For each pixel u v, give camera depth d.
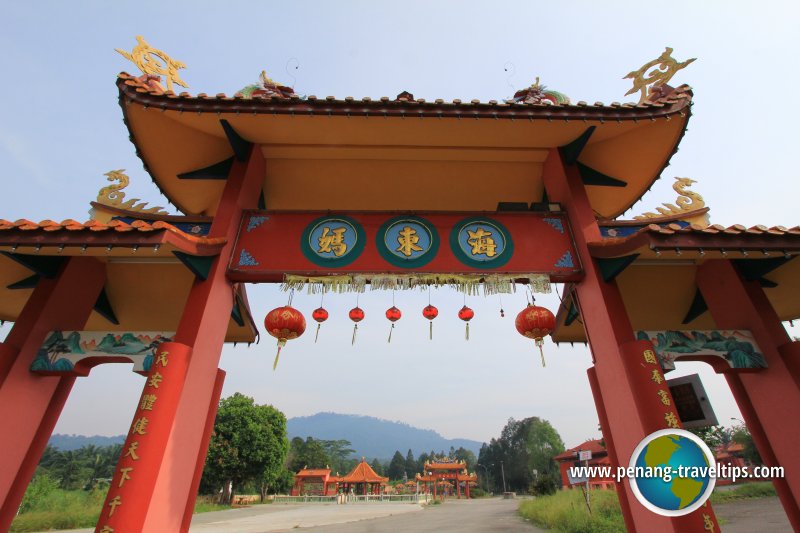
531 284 6.36
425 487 66.38
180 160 7.44
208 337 5.62
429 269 6.47
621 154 7.59
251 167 7.21
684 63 6.68
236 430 42.78
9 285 7.15
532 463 72.31
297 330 6.43
